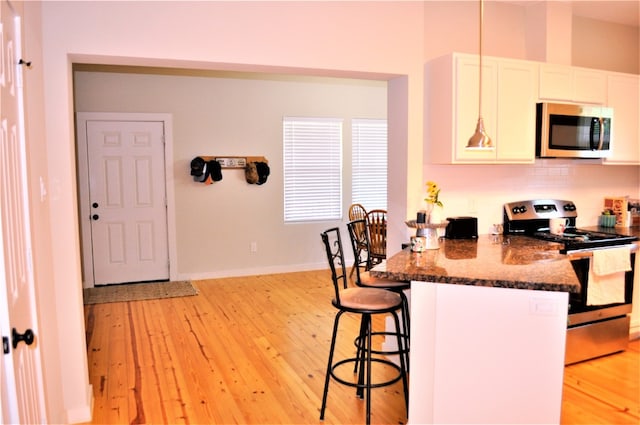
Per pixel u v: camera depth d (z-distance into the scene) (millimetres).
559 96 3633
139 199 5902
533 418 2221
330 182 6785
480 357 2256
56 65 2568
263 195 6414
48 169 2566
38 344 1973
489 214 3836
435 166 3609
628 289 3676
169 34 2785
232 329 4266
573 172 4195
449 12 3619
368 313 2549
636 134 4020
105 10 2648
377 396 3021
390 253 3750
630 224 4211
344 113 6777
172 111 5930
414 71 3471
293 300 5184
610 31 4316
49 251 2488
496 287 2174
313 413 2822
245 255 6387
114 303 5086
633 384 3191
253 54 2982
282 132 6449
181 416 2799
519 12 3879
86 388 2793
